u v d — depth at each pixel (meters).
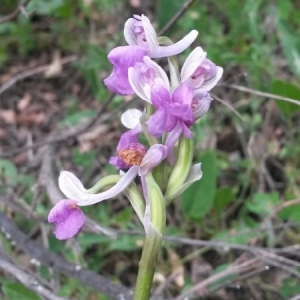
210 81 0.18
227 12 0.52
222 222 0.41
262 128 0.46
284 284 0.34
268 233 0.37
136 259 0.39
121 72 0.18
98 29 0.56
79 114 0.44
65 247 0.37
